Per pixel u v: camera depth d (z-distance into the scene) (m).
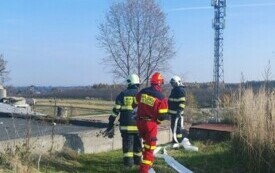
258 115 10.33
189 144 13.17
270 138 9.77
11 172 8.41
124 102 10.55
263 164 9.74
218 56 29.62
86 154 11.72
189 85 25.88
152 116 9.61
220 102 16.88
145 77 30.61
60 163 10.15
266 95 10.91
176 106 13.62
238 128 11.11
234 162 10.71
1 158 8.96
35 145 10.27
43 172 9.16
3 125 15.45
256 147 9.87
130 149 10.55
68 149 11.19
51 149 10.41
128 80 10.72
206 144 13.83
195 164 10.88
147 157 9.56
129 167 10.51
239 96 11.83
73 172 9.77
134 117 10.53
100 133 12.26
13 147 9.43
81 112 29.77
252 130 10.16
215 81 26.91
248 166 9.97
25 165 8.83
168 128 14.66
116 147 12.87
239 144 10.84
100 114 28.25
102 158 11.47
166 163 10.99
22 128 14.50
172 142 13.84
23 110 20.52
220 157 11.37
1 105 22.22
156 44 30.73
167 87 22.38
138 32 30.72
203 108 26.70
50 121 13.66
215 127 14.70
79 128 15.52
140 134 9.80
